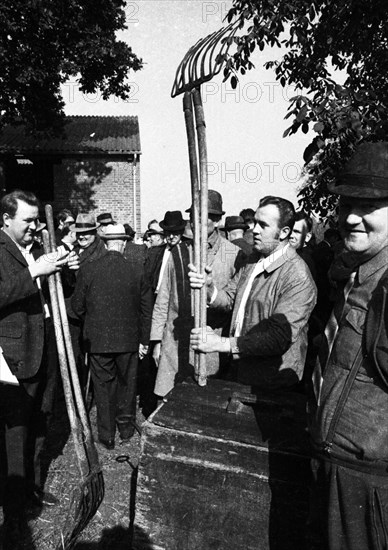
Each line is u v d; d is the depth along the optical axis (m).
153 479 2.38
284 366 2.84
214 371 3.82
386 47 3.81
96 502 2.82
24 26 13.11
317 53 3.75
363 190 1.62
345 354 1.72
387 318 1.57
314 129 3.34
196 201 2.66
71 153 17.59
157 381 3.95
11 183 18.47
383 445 1.63
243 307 3.05
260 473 2.21
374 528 1.66
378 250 1.69
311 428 1.84
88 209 18.25
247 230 6.68
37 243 4.25
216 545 2.30
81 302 4.35
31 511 3.24
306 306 2.78
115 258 4.35
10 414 2.98
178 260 3.95
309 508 2.05
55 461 3.94
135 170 18.23
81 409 2.86
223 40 3.61
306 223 4.52
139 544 2.42
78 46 14.34
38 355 3.06
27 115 15.23
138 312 4.47
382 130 3.32
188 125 2.65
